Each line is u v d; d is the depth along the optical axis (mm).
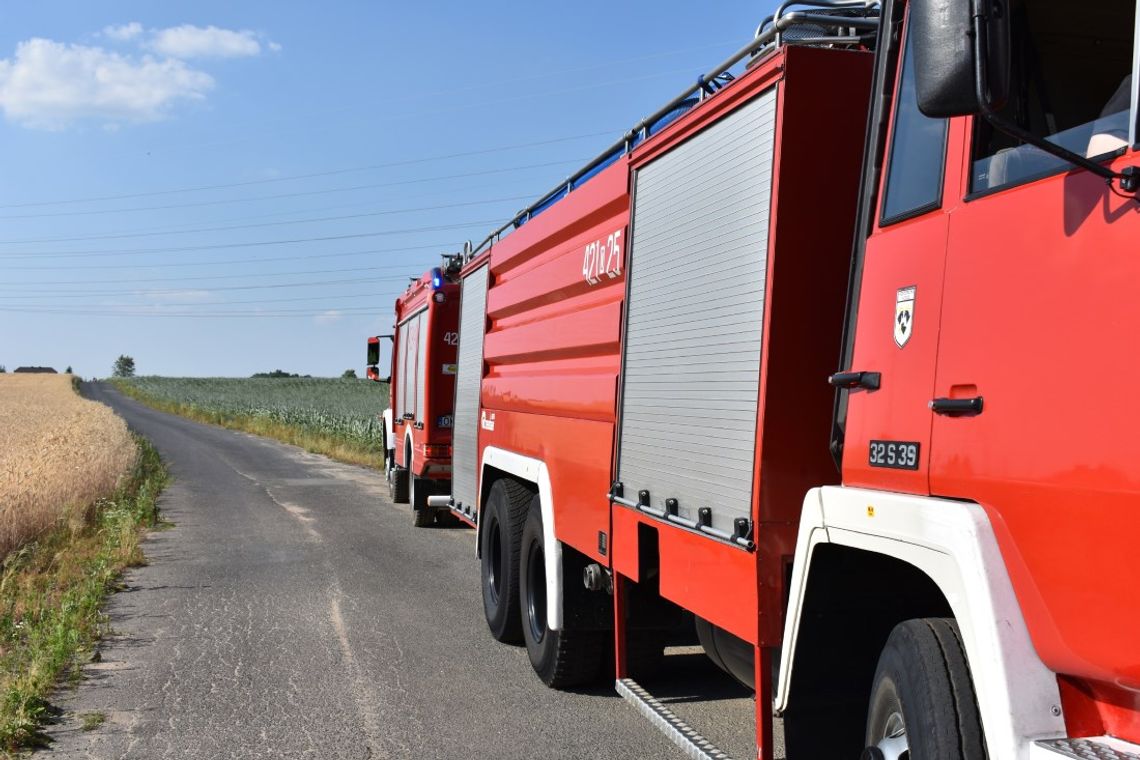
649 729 5582
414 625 8219
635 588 5207
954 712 2488
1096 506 2092
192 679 6594
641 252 4863
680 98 4445
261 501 17938
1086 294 2168
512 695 6262
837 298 3551
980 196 2561
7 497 12180
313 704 6055
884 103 3139
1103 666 2096
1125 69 2576
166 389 100250
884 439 2877
